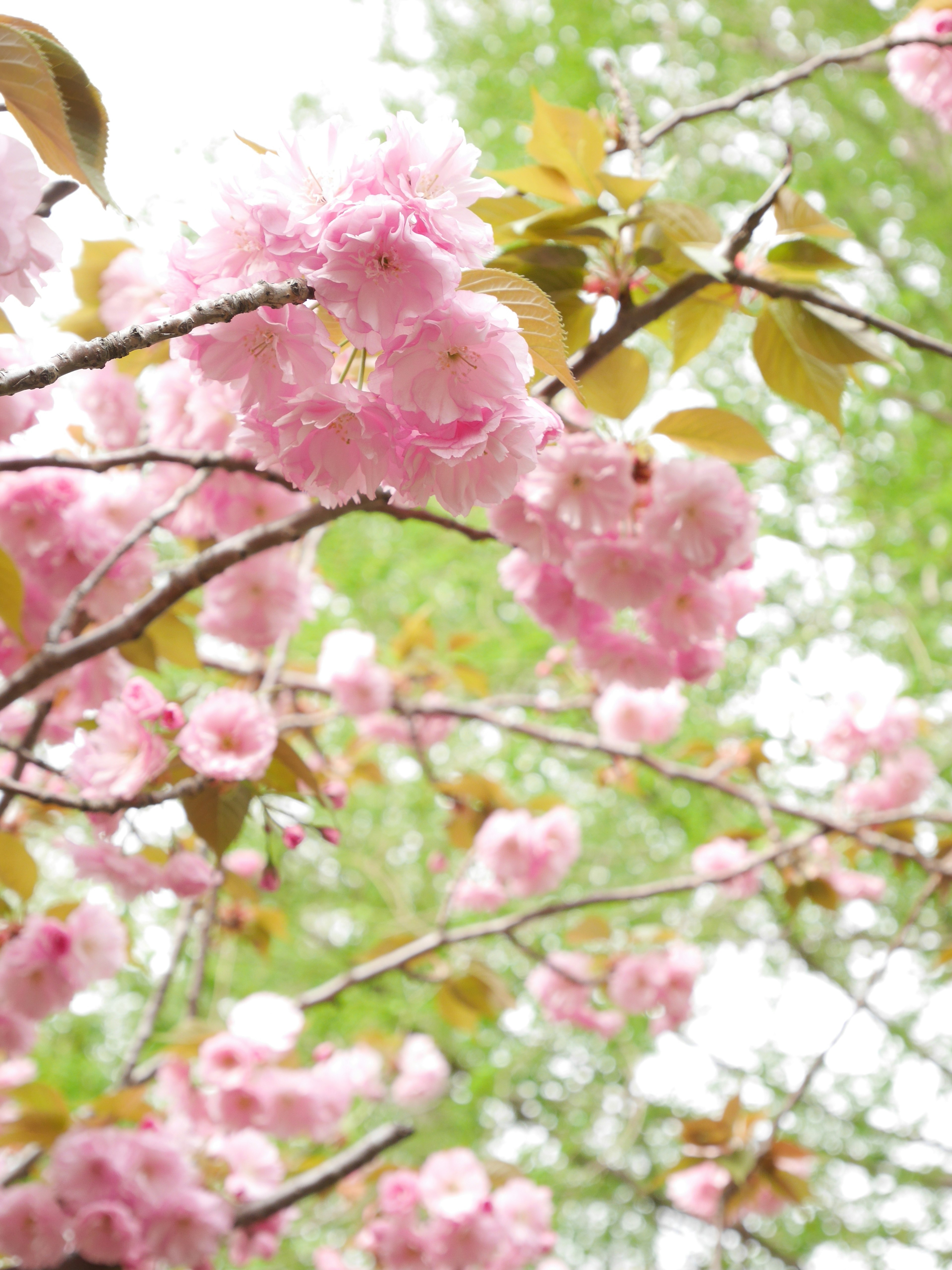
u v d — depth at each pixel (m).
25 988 1.84
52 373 1.20
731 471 1.72
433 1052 2.66
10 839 1.81
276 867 1.77
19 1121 1.90
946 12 1.92
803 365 1.73
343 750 2.85
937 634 4.12
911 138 4.61
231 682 2.21
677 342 1.74
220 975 3.21
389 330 1.34
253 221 1.42
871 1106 4.57
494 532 1.73
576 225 1.67
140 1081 2.08
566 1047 4.80
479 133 4.47
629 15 4.38
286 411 1.44
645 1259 4.64
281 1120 2.04
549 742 2.38
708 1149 2.16
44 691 1.81
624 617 1.99
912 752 2.63
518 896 2.34
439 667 2.45
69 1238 1.88
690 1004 2.45
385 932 4.29
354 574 4.50
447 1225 2.09
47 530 1.78
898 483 4.16
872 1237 4.50
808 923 4.35
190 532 1.87
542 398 1.70
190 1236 1.89
